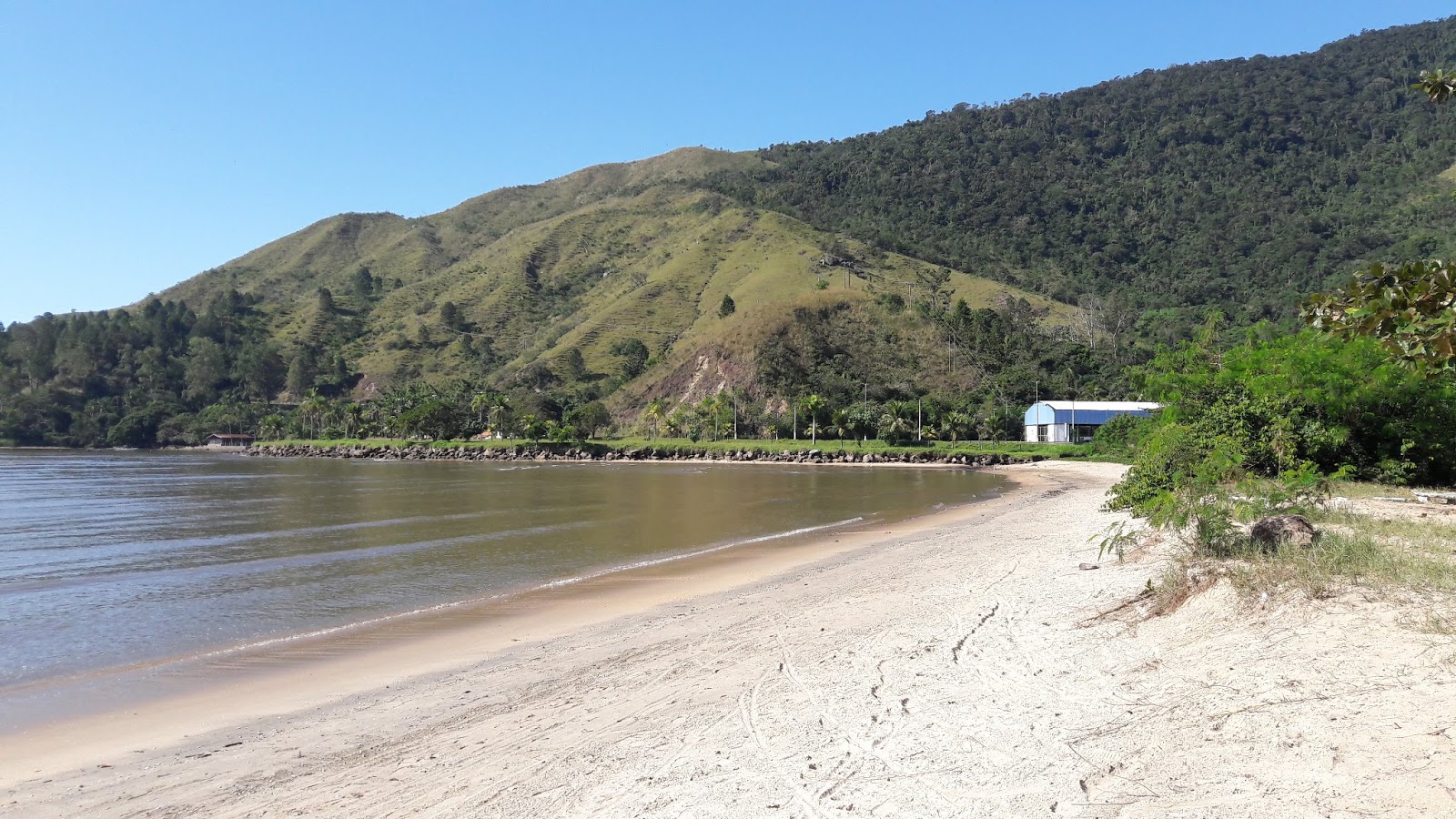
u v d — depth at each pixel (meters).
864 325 136.25
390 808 6.42
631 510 37.78
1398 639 7.35
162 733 8.85
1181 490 13.81
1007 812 5.44
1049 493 43.41
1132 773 5.79
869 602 13.76
